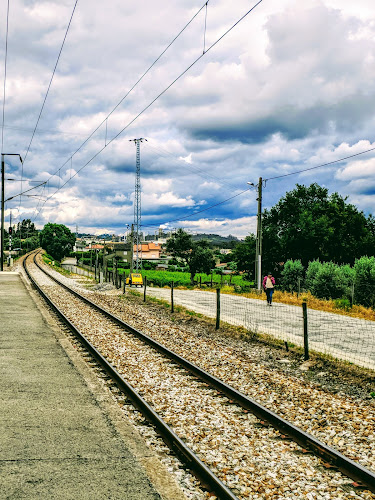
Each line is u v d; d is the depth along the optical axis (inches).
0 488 164.7
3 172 1888.5
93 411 254.8
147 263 4347.9
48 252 5703.7
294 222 2043.6
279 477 190.2
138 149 2327.8
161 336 537.3
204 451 212.4
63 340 470.9
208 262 3053.6
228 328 583.2
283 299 1010.7
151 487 171.6
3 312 678.5
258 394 311.7
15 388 293.9
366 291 934.4
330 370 375.6
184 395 301.0
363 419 266.8
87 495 162.9
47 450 200.1
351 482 189.6
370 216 2064.5
